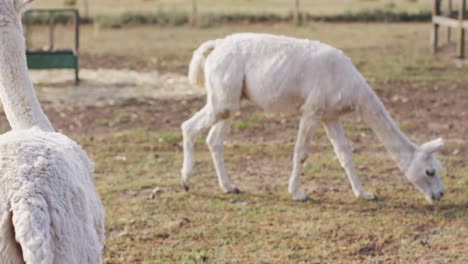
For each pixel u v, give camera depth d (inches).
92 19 1218.0
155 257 308.7
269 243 326.0
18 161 145.6
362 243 326.0
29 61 687.7
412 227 349.1
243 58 383.6
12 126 203.6
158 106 619.5
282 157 475.2
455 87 695.7
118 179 423.5
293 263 303.0
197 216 360.8
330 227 346.3
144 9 1402.6
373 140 518.9
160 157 475.2
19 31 205.8
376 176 435.5
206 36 1053.8
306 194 398.9
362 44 980.6
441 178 430.0
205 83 396.2
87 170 171.8
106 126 552.4
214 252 314.5
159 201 382.9
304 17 1206.9
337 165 456.1
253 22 1193.4
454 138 522.9
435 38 914.1
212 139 397.1
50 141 158.4
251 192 402.0
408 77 742.5
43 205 140.0
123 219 353.7
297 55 379.9
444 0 1441.9
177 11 1272.1
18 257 140.9
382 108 383.9
